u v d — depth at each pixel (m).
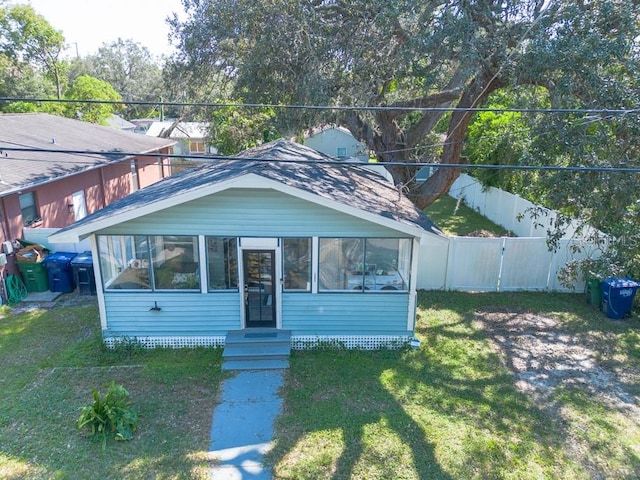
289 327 9.83
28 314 11.33
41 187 13.90
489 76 11.76
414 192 14.77
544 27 9.89
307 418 7.42
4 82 36.41
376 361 9.30
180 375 8.64
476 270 13.17
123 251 9.23
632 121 8.82
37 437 6.83
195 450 6.66
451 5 10.66
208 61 14.73
